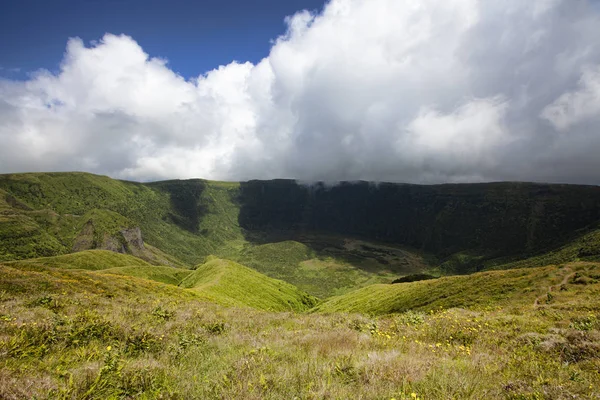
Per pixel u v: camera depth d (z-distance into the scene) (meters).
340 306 96.38
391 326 16.19
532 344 11.95
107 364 7.00
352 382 6.85
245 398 5.75
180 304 31.88
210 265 143.00
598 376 8.04
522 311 23.34
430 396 6.28
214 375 7.45
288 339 12.54
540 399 6.52
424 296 58.84
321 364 8.12
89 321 11.72
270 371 7.44
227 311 28.92
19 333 9.29
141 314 18.48
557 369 8.80
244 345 11.67
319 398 5.83
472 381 7.20
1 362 6.82
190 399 6.03
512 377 8.00
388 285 95.88
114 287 35.97
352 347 10.39
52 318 11.91
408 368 7.69
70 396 5.74
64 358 8.20
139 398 6.18
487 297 42.47
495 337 13.55
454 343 12.81
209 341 12.21
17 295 21.31
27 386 5.65
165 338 11.76
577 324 14.62
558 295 34.59
